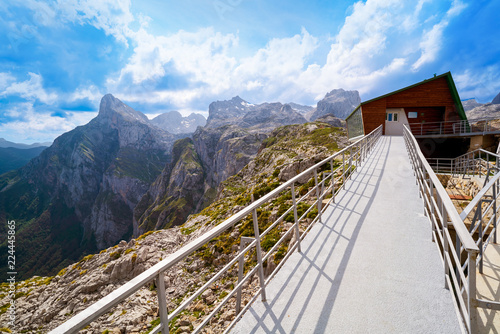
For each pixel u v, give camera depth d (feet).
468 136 93.76
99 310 5.16
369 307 12.17
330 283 14.07
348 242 18.69
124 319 47.75
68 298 76.28
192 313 42.86
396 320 11.35
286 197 81.00
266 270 48.47
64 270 98.53
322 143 230.48
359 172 42.80
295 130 402.11
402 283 13.83
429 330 10.80
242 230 72.95
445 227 12.71
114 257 91.40
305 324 11.30
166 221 562.66
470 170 71.46
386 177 37.88
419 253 16.71
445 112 100.27
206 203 596.29
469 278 8.23
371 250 17.38
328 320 11.48
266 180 134.82
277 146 288.10
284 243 51.88
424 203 22.62
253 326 11.30
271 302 12.72
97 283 77.51
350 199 28.81
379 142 81.87
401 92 102.89
